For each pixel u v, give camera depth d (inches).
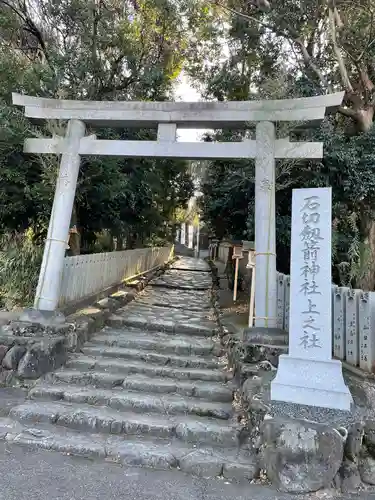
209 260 975.6
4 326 250.8
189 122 273.7
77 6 370.6
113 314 354.0
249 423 177.2
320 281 169.9
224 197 448.5
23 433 177.0
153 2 419.2
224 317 352.2
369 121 361.1
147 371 243.9
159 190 547.5
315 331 168.1
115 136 392.8
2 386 223.5
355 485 146.8
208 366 256.5
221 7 461.1
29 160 331.0
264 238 254.4
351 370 198.4
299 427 149.5
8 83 323.6
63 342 250.7
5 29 388.2
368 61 362.3
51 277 267.0
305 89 366.0
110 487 142.8
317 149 256.5
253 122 267.4
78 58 384.5
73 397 209.5
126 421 186.4
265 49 459.5
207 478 153.2
